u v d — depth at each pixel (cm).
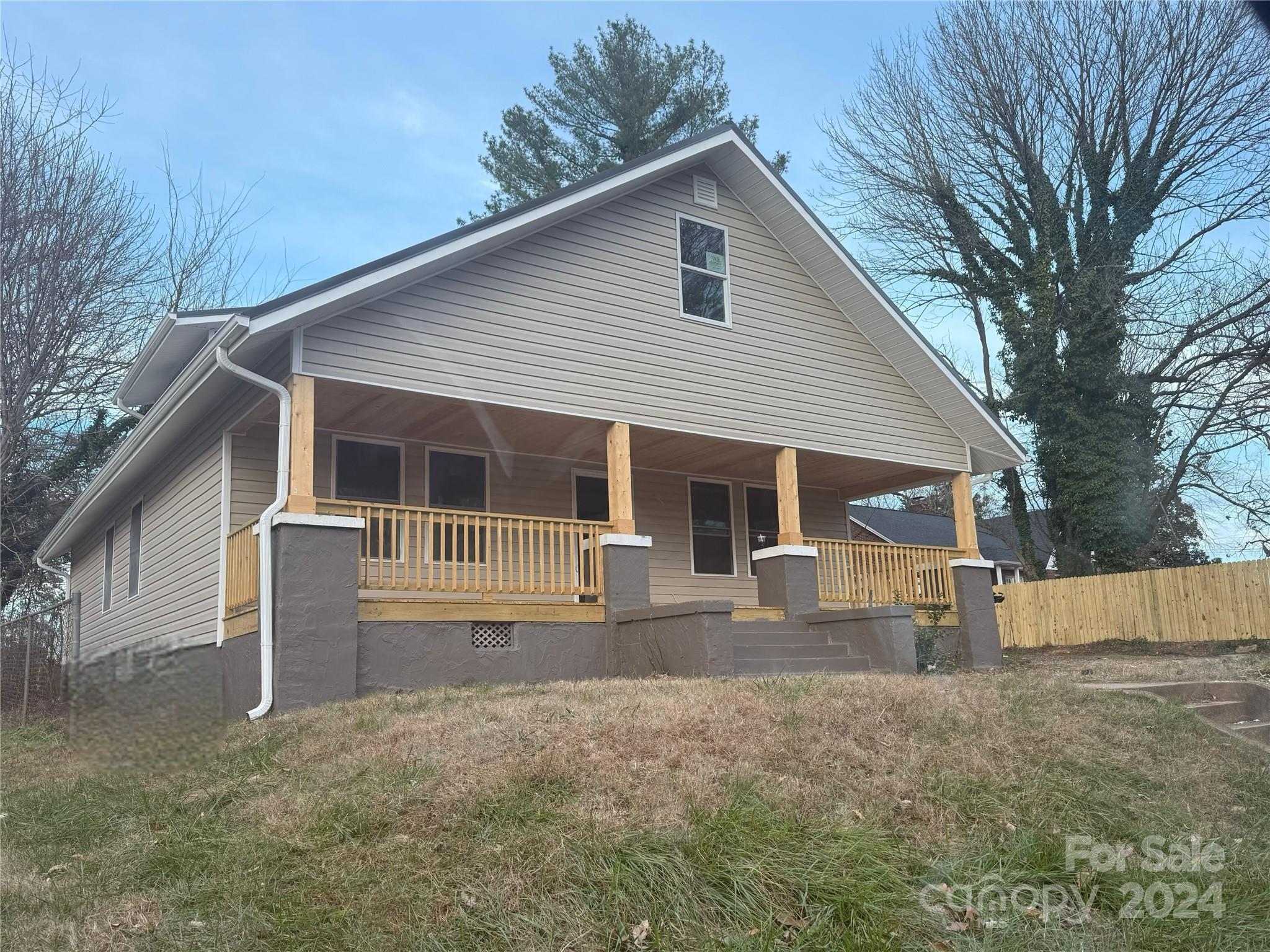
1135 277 2472
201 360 1010
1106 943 475
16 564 2259
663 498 1561
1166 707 841
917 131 2736
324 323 1004
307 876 475
